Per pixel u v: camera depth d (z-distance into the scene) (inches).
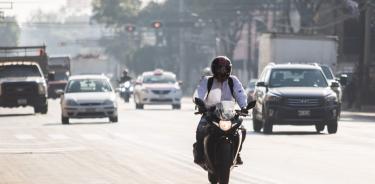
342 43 5920.3
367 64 4936.0
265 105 2431.1
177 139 2249.0
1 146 2060.8
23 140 2257.6
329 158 1700.3
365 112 4254.4
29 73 4010.8
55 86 6604.3
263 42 3870.6
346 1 4936.0
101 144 2090.3
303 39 3686.0
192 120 3277.6
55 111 4291.3
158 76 4596.5
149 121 3201.3
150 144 2080.5
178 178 1362.0
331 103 2412.6
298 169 1498.5
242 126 1120.2
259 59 3998.5
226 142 1088.8
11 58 4658.0
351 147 1966.0
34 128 2792.8
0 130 2696.9
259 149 1910.7
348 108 4667.8
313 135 2385.6
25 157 1769.2
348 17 5374.0
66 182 1328.7
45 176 1414.9
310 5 5826.8
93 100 3038.9
